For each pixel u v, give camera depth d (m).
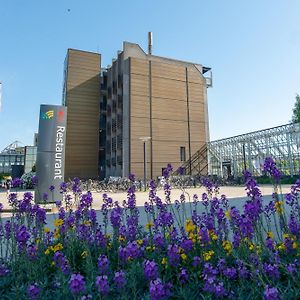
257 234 3.19
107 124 45.78
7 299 2.83
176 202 5.71
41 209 4.05
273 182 4.18
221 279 2.67
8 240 3.90
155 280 2.00
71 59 45.94
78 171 43.12
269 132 32.66
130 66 39.72
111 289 2.67
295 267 2.85
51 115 13.75
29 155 49.78
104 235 4.08
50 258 3.70
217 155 40.88
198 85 44.44
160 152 39.19
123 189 26.72
